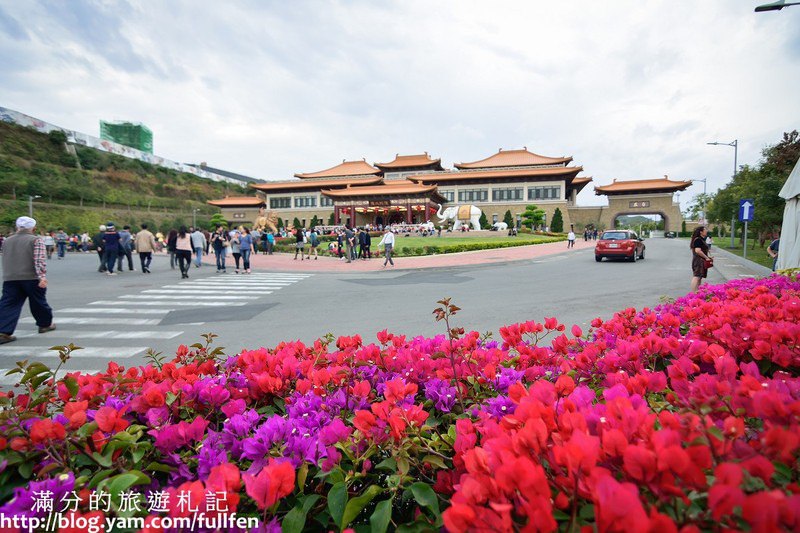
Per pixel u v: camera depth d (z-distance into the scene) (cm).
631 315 366
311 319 744
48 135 7225
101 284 1244
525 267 1688
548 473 118
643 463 95
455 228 4369
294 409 181
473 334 267
